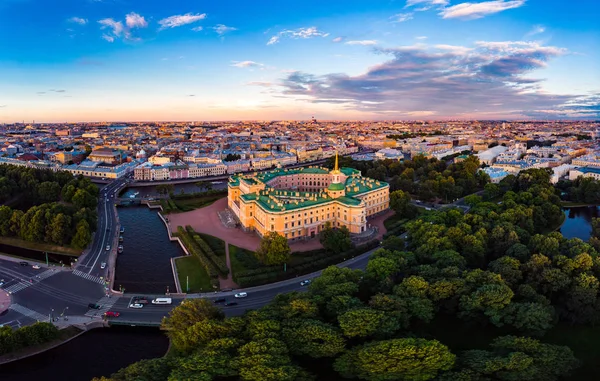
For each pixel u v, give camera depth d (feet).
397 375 560.20
